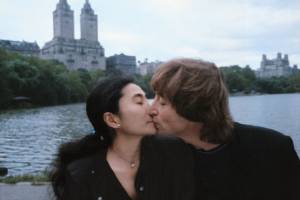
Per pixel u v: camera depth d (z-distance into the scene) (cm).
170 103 197
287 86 17200
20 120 5269
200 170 202
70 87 10912
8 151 2483
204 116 196
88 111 188
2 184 823
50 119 5406
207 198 200
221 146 203
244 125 211
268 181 201
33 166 1819
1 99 7794
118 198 177
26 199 698
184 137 205
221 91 198
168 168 187
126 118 179
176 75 196
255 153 201
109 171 179
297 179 204
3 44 18038
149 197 179
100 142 189
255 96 14512
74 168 180
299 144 2344
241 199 200
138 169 182
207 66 202
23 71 8856
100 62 19650
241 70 16212
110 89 181
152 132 184
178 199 185
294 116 5312
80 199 175
